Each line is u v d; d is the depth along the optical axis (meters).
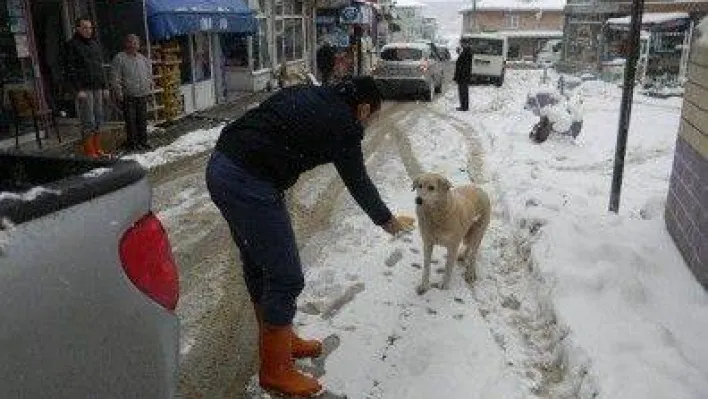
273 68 19.50
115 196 1.71
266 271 3.03
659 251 5.05
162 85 12.47
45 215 1.48
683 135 5.34
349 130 2.93
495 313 4.27
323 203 7.02
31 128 9.74
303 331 3.91
